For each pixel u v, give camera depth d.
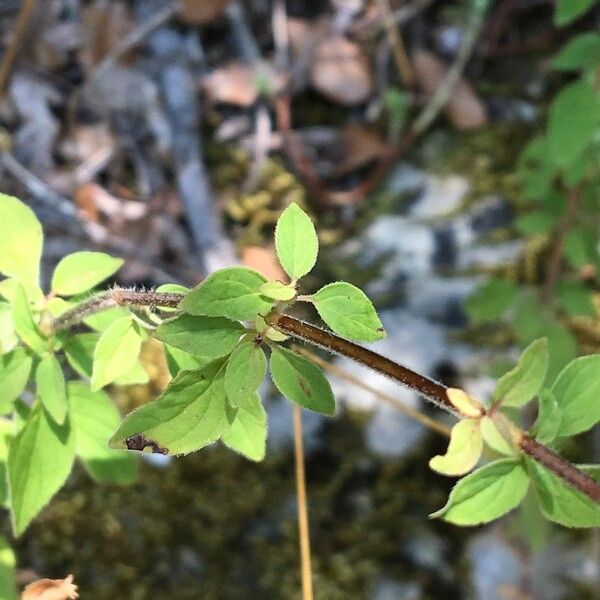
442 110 0.55
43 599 0.25
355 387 0.45
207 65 0.53
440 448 0.44
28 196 0.47
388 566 0.42
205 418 0.20
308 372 0.20
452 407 0.21
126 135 0.50
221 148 0.51
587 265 0.49
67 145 0.49
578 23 0.58
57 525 0.40
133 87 0.51
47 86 0.50
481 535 0.43
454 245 0.50
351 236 0.51
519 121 0.55
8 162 0.48
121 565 0.40
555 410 0.21
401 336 0.47
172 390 0.20
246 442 0.22
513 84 0.57
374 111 0.54
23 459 0.24
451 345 0.47
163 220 0.48
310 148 0.53
